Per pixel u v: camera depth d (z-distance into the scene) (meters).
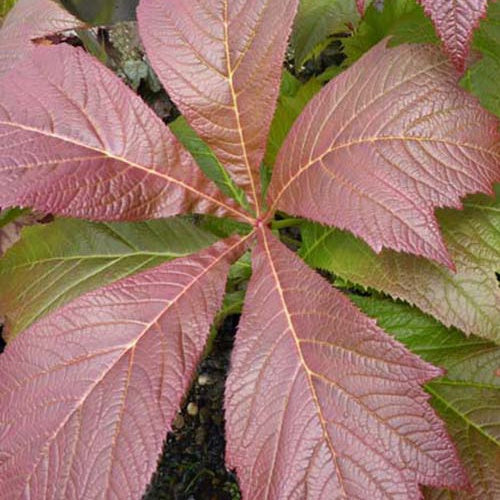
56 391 0.45
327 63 0.87
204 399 0.79
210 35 0.50
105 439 0.44
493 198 0.52
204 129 0.52
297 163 0.50
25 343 0.47
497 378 0.54
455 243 0.51
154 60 0.51
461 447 0.52
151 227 0.62
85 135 0.50
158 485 0.75
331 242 0.56
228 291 0.68
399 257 0.52
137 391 0.45
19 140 0.49
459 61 0.42
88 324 0.47
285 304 0.48
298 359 0.46
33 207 0.48
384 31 0.68
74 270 0.61
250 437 0.45
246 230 0.63
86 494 0.43
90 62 0.51
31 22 0.57
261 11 0.49
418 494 0.43
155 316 0.48
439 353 0.55
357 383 0.45
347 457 0.43
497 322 0.50
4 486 0.44
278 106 0.66
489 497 0.50
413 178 0.45
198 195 0.53
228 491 0.75
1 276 0.62
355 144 0.47
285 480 0.44
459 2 0.42
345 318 0.46
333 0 0.63
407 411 0.44
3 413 0.45
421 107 0.46
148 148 0.51
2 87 0.50
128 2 0.77
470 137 0.46
